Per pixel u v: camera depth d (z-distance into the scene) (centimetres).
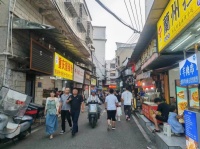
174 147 549
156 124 766
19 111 699
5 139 646
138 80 1986
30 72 1137
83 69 2708
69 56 2014
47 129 778
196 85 448
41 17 1291
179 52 864
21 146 657
